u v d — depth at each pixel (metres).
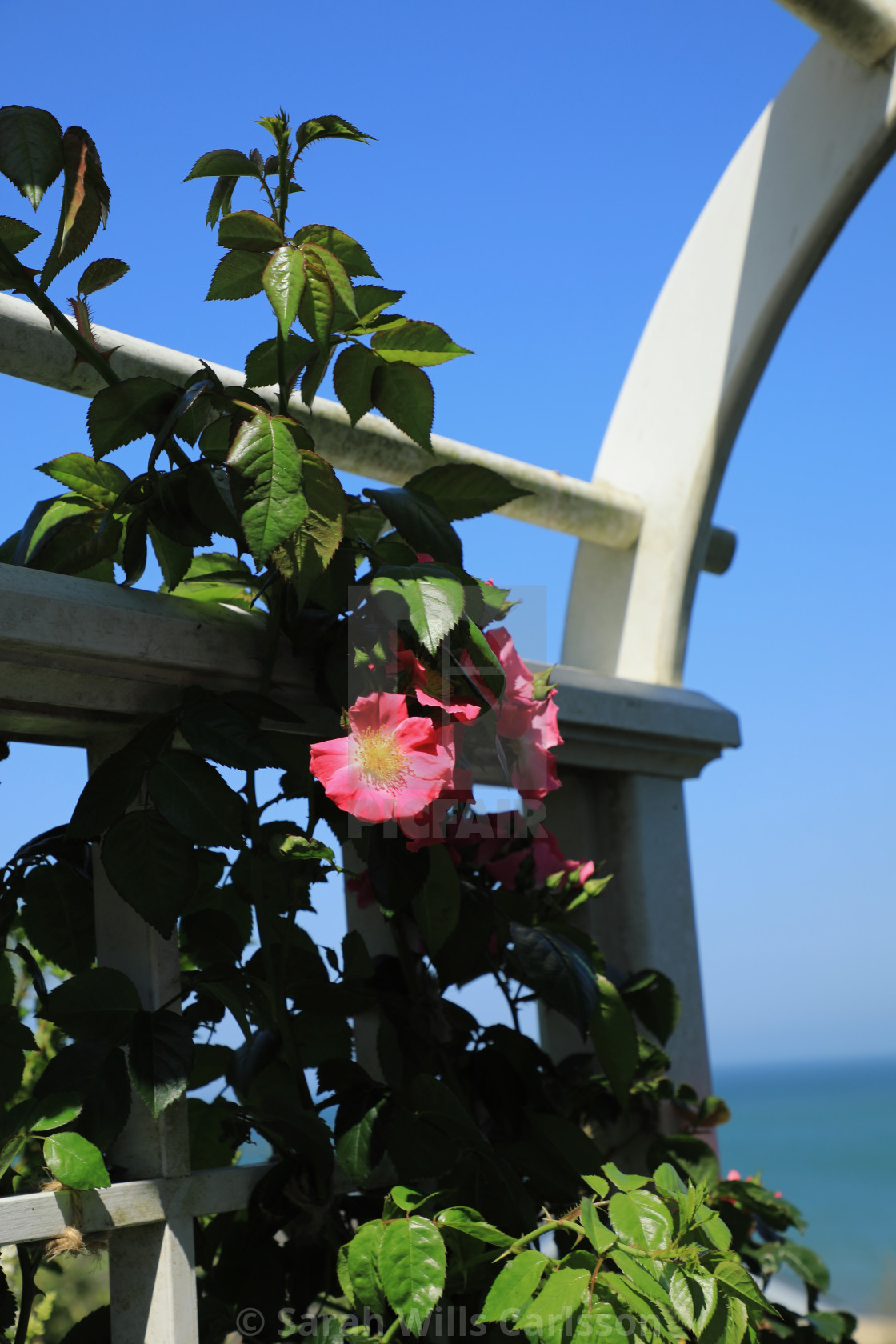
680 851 1.65
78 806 0.85
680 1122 1.50
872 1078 62.84
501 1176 0.91
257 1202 0.92
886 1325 11.65
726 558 2.03
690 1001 1.58
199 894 1.10
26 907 1.02
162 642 0.93
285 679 1.02
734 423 1.74
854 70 1.61
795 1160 30.33
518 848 1.23
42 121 0.89
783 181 1.71
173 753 0.88
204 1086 1.21
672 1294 0.72
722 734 1.67
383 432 1.42
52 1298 1.40
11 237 0.94
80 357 0.94
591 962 1.13
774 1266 1.51
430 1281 0.71
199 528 0.96
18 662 0.86
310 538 0.84
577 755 1.51
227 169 0.92
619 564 1.83
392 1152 0.92
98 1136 0.81
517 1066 1.14
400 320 0.94
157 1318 0.84
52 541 0.98
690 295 1.85
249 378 1.01
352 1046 1.19
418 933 1.24
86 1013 0.87
